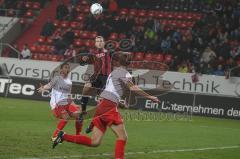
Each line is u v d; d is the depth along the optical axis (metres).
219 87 60.06
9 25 77.44
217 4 72.75
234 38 68.50
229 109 55.56
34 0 81.38
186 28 73.06
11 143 27.19
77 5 78.56
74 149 26.61
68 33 71.81
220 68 62.69
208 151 29.53
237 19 70.25
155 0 77.56
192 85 60.66
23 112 46.88
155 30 70.19
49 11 79.81
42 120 41.06
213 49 65.88
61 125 28.36
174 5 76.62
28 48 71.81
